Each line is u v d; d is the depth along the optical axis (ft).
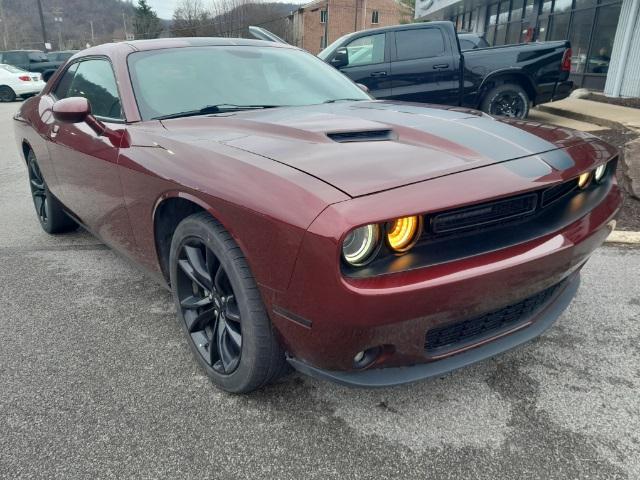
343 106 9.53
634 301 10.04
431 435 6.64
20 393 7.59
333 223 5.19
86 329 9.42
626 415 6.93
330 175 5.82
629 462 6.15
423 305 5.55
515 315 7.06
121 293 10.91
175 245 7.68
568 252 6.42
